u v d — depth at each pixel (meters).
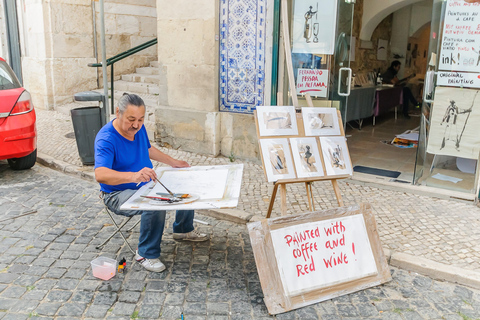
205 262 3.49
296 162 3.18
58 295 2.97
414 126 9.40
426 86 4.88
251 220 4.17
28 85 10.26
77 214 4.41
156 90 8.88
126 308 2.85
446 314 2.85
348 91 5.46
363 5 10.30
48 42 9.30
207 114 6.23
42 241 3.79
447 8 4.57
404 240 3.78
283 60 5.56
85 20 9.68
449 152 4.88
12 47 10.71
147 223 3.17
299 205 4.58
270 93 5.74
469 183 4.86
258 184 5.20
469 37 4.52
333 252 3.06
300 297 2.88
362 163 6.19
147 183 3.30
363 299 3.00
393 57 12.88
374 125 9.46
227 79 6.09
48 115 9.12
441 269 3.28
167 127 6.68
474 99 4.63
